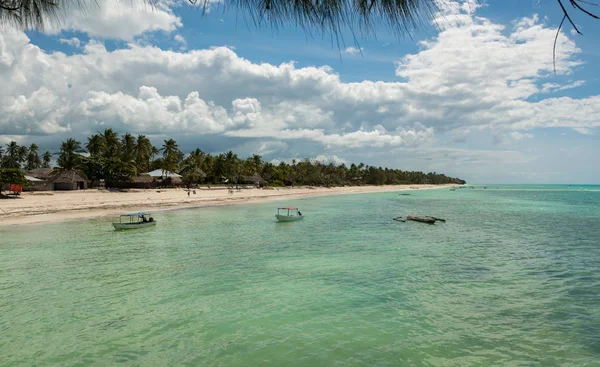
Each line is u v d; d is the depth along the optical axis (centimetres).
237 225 3328
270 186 11344
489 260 1964
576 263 1892
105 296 1375
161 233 2828
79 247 2245
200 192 7844
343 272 1712
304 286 1503
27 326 1114
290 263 1884
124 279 1587
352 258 2002
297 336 1055
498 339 1031
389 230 3078
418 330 1091
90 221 3344
